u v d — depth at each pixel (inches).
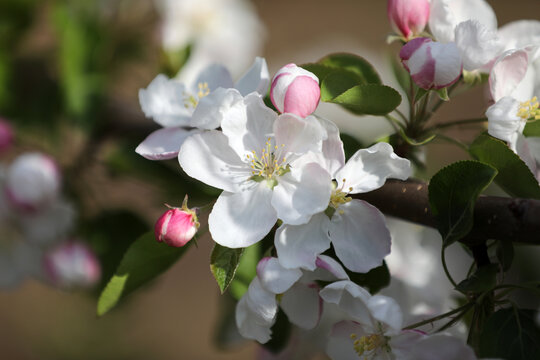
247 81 14.6
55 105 18.7
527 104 14.3
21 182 17.8
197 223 14.0
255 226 13.9
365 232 14.1
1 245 18.2
